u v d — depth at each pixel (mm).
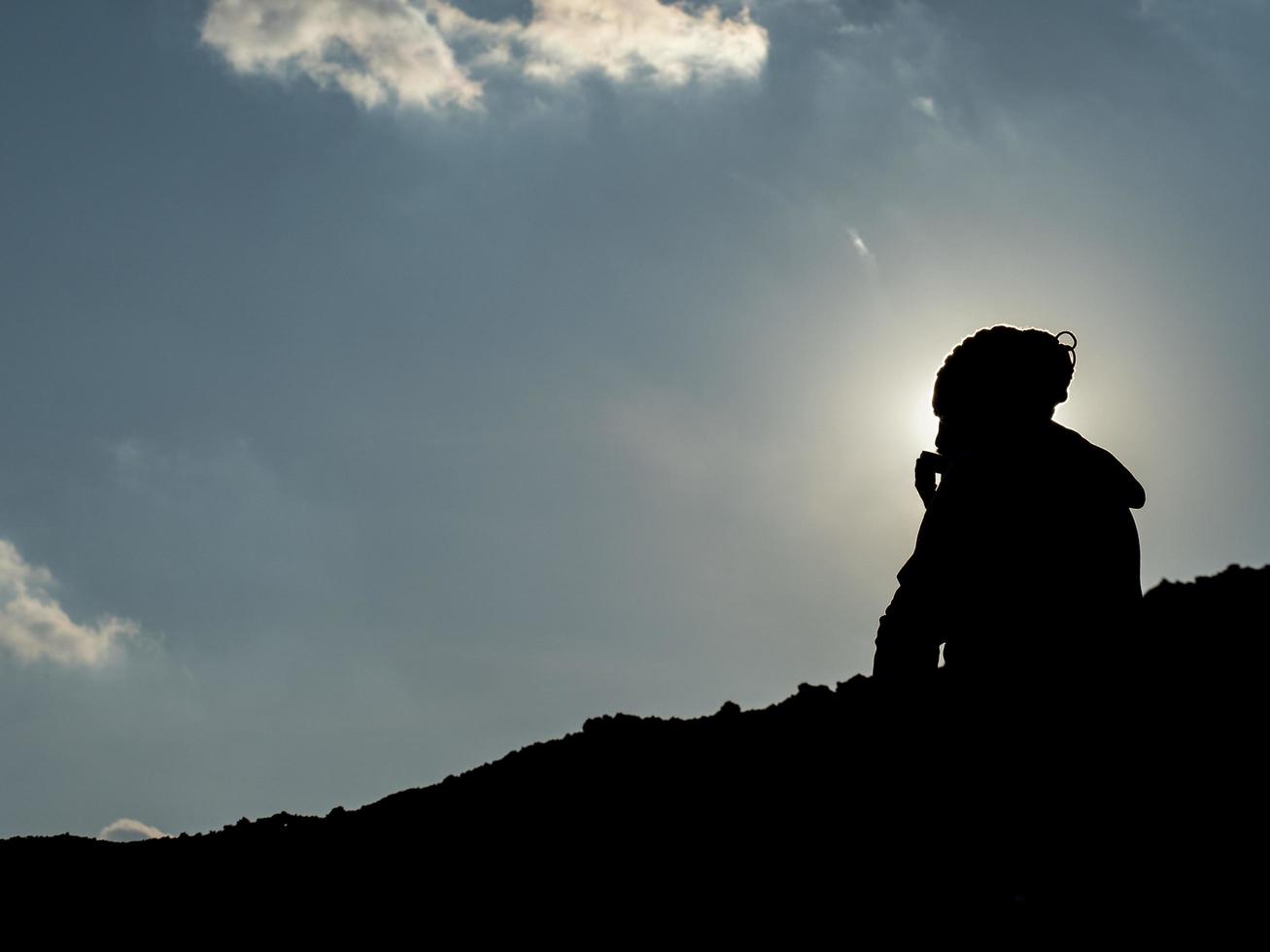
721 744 9852
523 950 7570
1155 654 6680
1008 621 5320
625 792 9688
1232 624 6957
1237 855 5105
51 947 10164
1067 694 5293
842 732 8133
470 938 8141
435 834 10367
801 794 7844
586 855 8781
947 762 5637
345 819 11812
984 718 5422
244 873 10953
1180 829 5273
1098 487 5434
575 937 7457
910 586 5492
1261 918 4770
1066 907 5133
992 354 5668
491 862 9391
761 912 6551
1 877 11961
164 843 12547
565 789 10281
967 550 5387
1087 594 5305
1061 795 5293
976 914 5363
